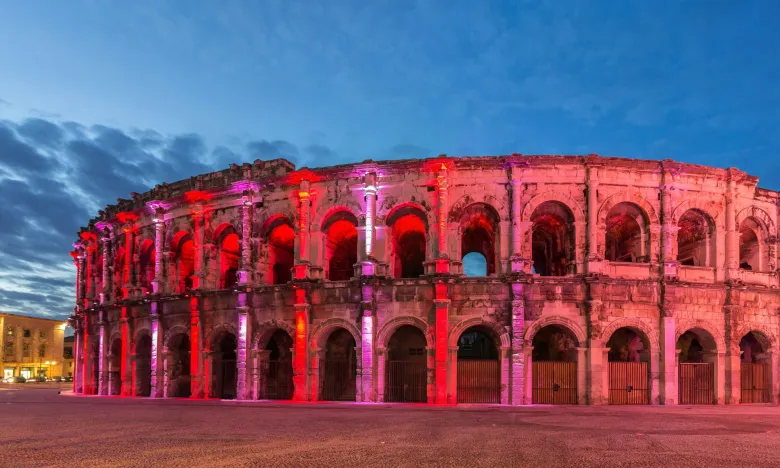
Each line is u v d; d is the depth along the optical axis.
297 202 43.28
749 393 41.25
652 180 40.59
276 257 48.59
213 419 29.41
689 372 40.06
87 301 60.25
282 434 23.45
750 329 41.22
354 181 42.16
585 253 39.38
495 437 22.59
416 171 41.00
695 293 40.19
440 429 25.16
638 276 39.75
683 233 44.78
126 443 21.08
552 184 40.06
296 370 41.09
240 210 45.66
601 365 38.16
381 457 18.05
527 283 38.59
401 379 40.81
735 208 41.75
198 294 45.53
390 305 39.97
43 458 18.16
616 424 27.28
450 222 40.28
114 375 54.53
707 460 17.86
